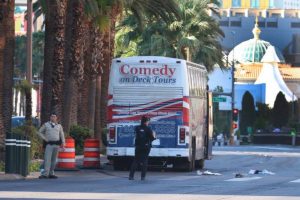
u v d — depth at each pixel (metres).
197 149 52.97
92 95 71.62
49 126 42.12
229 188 36.34
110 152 49.53
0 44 45.41
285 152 107.31
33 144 53.00
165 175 46.94
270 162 71.25
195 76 52.22
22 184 37.06
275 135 174.00
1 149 44.66
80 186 36.16
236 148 131.88
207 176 46.56
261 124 195.62
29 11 63.41
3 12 45.28
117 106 49.50
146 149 41.19
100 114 76.88
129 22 100.19
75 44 61.38
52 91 58.50
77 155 65.62
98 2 63.31
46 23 59.19
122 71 49.50
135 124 49.25
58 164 48.75
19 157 41.47
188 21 103.50
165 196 30.89
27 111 61.72
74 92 64.94
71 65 61.62
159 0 71.81
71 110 65.81
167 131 49.03
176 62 49.06
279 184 39.97
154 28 102.19
